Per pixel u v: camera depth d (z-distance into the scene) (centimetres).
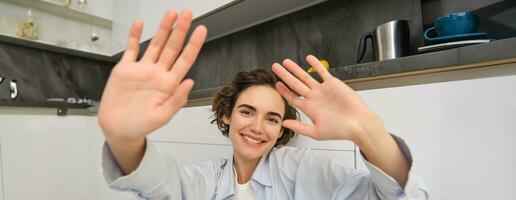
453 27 81
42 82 171
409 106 60
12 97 153
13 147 129
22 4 158
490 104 50
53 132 143
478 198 52
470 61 51
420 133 58
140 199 47
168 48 39
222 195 71
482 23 86
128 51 39
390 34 88
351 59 111
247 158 71
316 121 45
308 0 121
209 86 169
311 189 62
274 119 70
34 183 136
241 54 152
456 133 54
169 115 38
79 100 169
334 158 71
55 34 170
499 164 49
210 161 79
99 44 187
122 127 37
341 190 53
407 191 41
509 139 48
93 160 157
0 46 156
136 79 37
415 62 58
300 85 48
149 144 42
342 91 43
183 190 53
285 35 133
